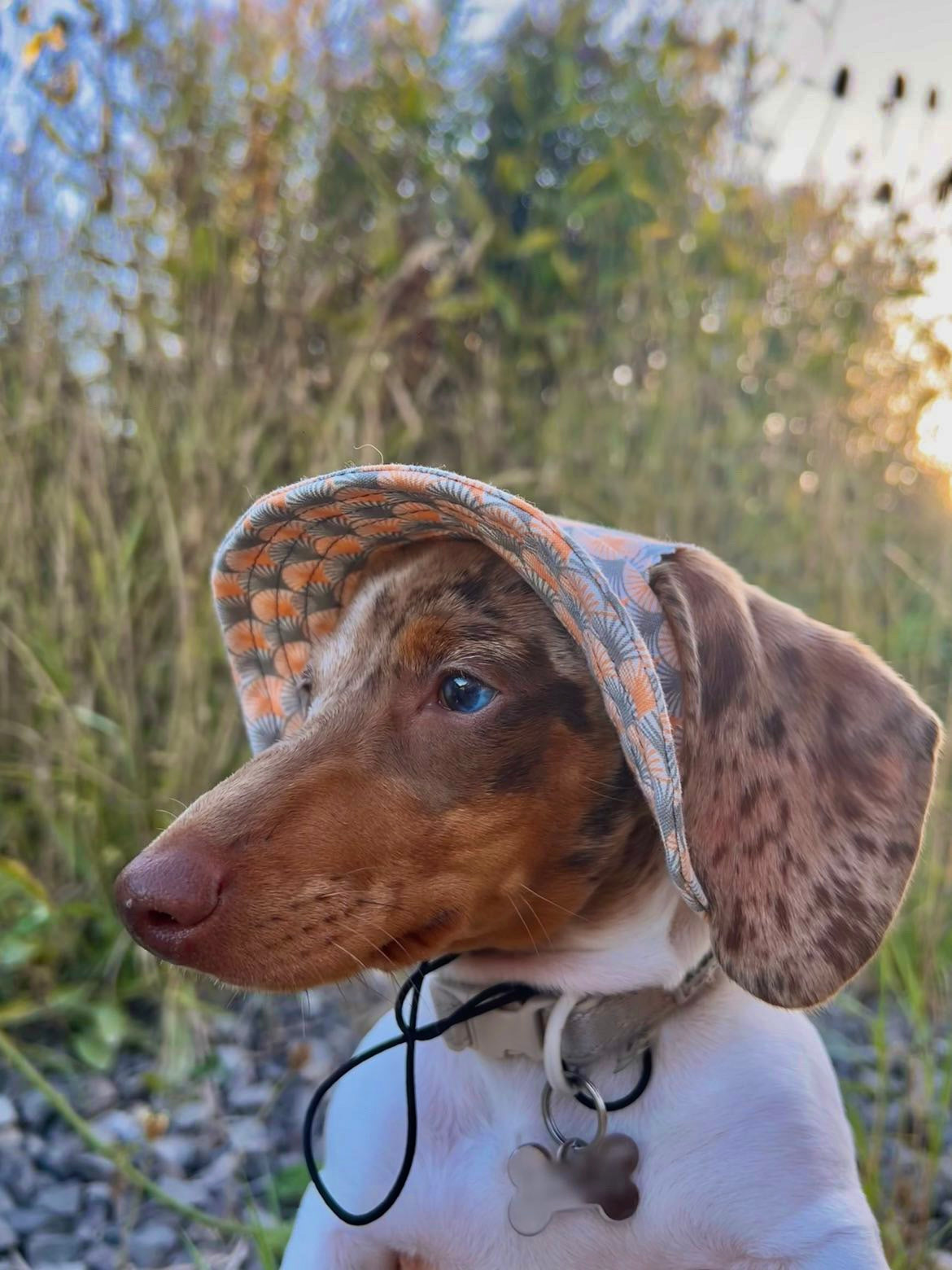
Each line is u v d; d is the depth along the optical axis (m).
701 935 0.29
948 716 0.58
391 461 0.63
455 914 0.27
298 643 0.32
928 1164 0.40
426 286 0.67
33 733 0.54
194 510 0.55
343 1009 0.54
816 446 0.69
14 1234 0.40
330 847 0.26
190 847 0.25
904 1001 0.54
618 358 0.71
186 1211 0.38
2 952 0.48
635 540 0.29
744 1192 0.27
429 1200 0.28
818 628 0.29
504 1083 0.29
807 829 0.26
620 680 0.24
